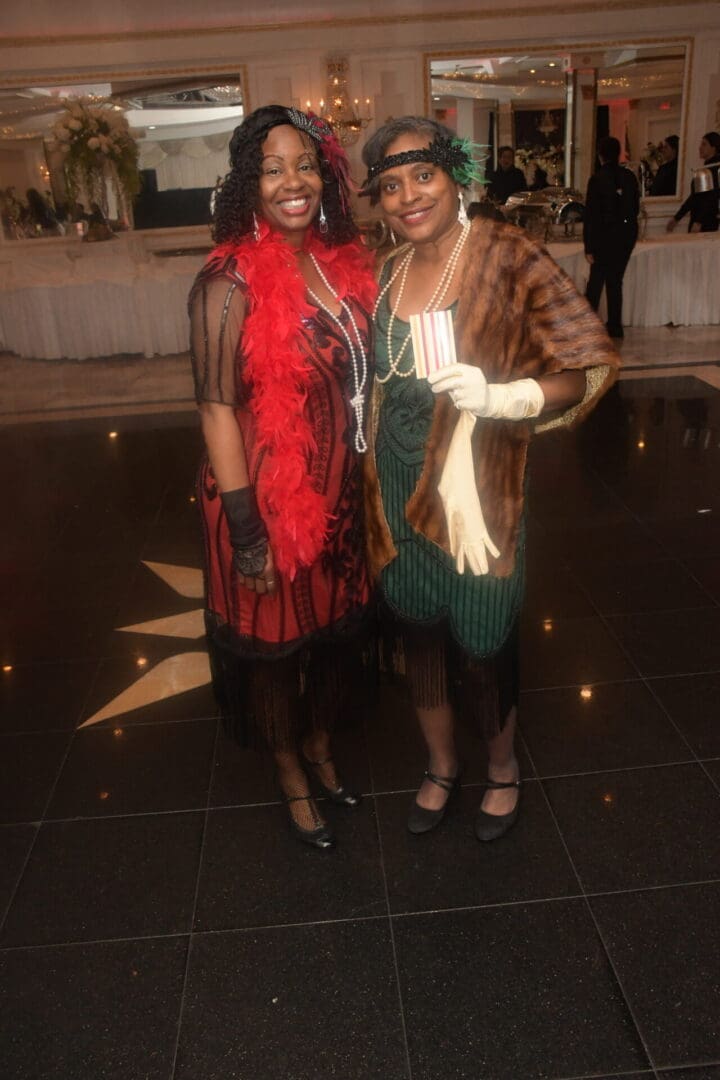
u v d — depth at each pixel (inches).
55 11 353.1
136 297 299.7
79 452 207.8
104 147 330.6
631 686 106.1
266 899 78.7
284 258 66.0
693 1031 64.8
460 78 371.9
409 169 63.2
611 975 69.6
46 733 103.3
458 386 60.0
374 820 87.2
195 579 138.9
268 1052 65.2
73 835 87.4
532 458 186.4
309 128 65.8
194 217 382.3
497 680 77.3
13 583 141.9
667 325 308.2
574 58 366.9
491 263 65.1
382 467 72.2
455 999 68.4
